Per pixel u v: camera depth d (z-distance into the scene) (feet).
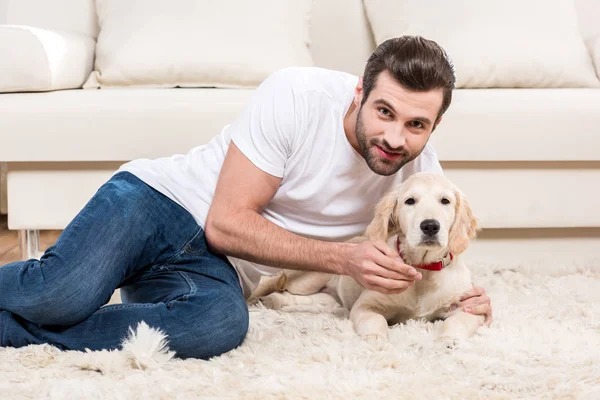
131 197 5.08
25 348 4.67
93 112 6.96
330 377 4.19
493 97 7.38
